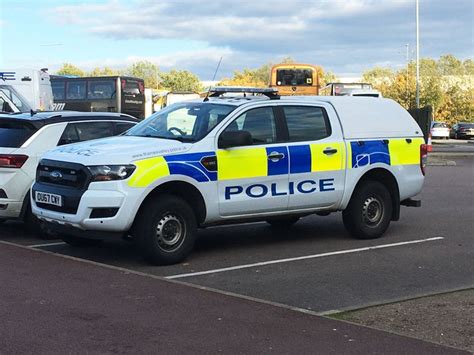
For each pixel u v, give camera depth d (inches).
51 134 345.1
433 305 225.0
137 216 275.7
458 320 207.9
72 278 249.4
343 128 337.1
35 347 177.0
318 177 324.2
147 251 277.4
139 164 271.7
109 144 289.9
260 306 216.5
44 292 229.8
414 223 406.3
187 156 284.2
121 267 279.6
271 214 312.8
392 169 353.1
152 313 207.2
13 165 329.7
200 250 319.3
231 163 295.6
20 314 204.8
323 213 342.3
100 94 1200.8
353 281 260.4
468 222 410.9
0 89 770.8
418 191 369.7
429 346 182.2
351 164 336.2
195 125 303.6
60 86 1213.1
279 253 313.7
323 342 183.5
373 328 197.0
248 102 308.8
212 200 291.1
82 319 200.7
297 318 204.4
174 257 283.9
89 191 269.1
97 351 174.7
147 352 174.4
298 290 245.8
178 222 284.5
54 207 283.6
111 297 224.2
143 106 1270.9
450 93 2982.3
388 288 250.1
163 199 278.5
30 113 362.9
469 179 700.0
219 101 314.8
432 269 283.0
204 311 209.9
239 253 313.1
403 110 369.4
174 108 325.7
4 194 329.7
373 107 355.3
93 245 327.9
